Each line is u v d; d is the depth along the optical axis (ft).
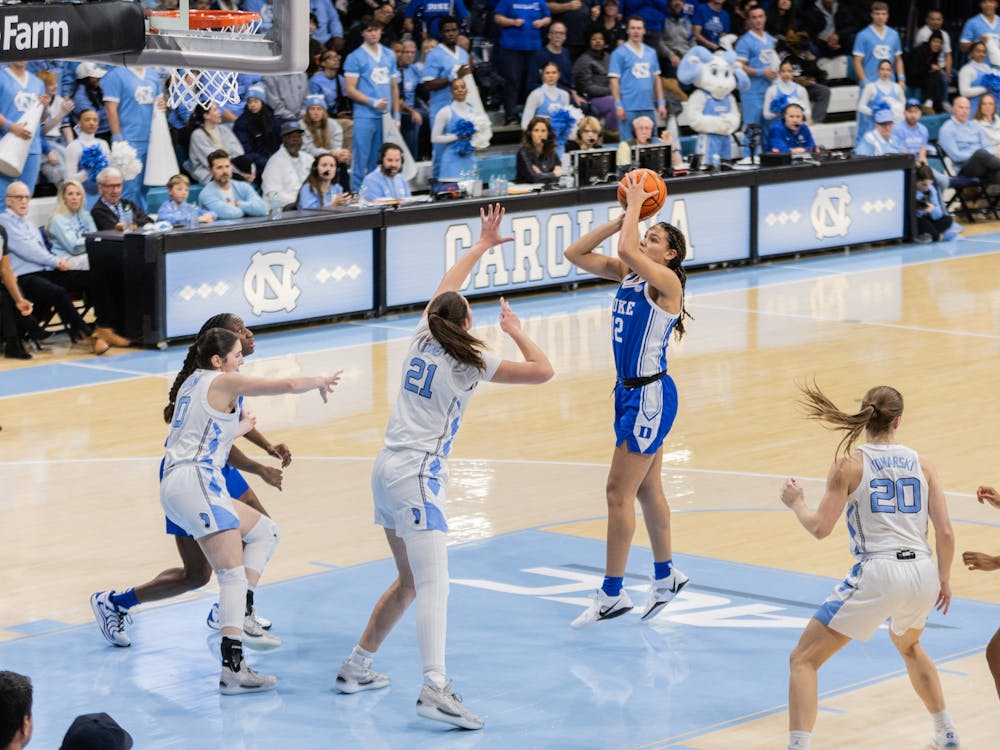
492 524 40.19
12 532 39.47
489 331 65.31
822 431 49.49
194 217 63.72
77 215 62.75
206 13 30.12
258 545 31.68
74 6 26.17
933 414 51.72
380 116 78.64
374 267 68.08
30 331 61.16
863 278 77.66
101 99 69.51
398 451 27.89
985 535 38.81
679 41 93.71
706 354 61.05
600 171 75.36
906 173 87.15
